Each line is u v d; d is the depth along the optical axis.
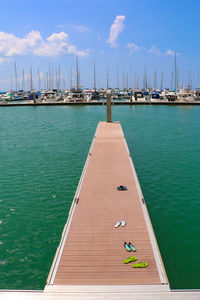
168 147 33.88
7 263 11.74
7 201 17.94
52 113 79.94
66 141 37.91
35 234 14.05
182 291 7.65
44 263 11.74
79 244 10.16
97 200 14.26
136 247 9.90
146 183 21.00
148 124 55.47
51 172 23.86
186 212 16.19
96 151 25.53
